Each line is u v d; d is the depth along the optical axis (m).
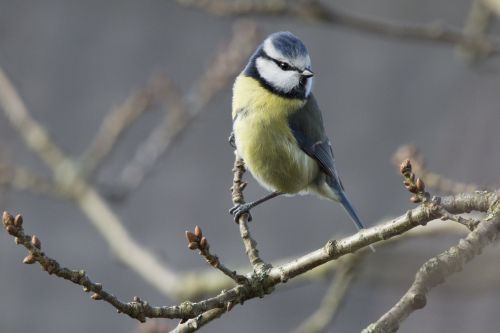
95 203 10.00
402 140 15.48
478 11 10.82
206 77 10.45
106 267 14.23
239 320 14.09
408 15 17.05
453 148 13.67
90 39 16.11
